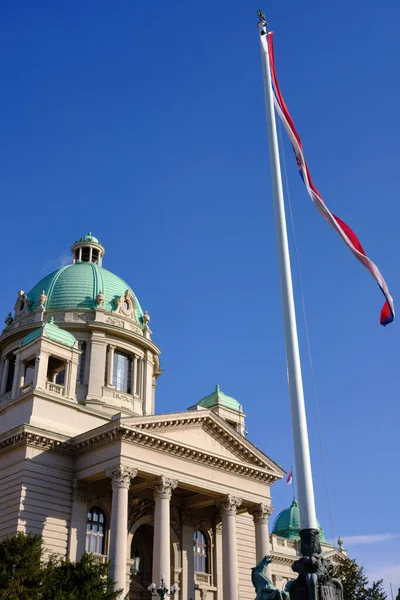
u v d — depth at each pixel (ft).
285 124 94.99
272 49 99.09
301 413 76.13
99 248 278.67
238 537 203.72
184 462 175.94
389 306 84.28
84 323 228.22
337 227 88.28
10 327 240.32
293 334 80.59
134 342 237.66
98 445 167.22
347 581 218.38
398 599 232.12
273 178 90.02
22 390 181.47
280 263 84.94
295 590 68.85
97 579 130.82
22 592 121.29
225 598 171.22
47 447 167.84
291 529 337.52
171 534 189.37
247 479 191.52
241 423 236.63
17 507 156.87
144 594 185.26
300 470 73.31
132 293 255.70
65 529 162.91
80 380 220.02
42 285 248.73
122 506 155.33
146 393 235.81
